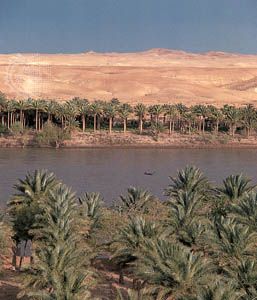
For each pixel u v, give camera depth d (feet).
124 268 175.52
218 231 170.50
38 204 206.90
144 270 135.95
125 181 416.87
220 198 221.46
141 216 195.42
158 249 140.77
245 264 139.33
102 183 405.39
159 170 473.26
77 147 611.47
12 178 409.28
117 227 197.67
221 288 116.78
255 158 561.84
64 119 652.48
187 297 125.39
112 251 183.21
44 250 151.33
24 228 206.28
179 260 134.10
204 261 137.18
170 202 214.90
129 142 631.56
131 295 130.11
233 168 488.02
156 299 132.67
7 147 600.39
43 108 646.33
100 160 524.11
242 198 208.03
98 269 207.10
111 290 185.06
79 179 418.10
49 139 606.14
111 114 651.25
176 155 570.46
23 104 647.97
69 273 135.33
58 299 128.26
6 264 216.74
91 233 199.11
